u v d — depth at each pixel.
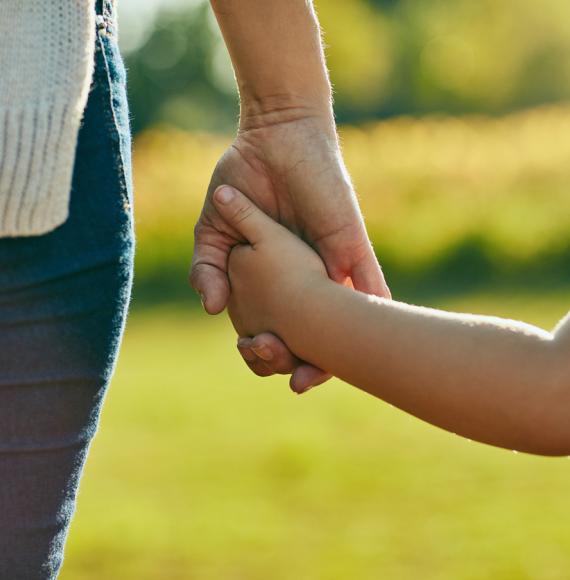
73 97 1.28
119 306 1.43
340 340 1.43
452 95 46.84
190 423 6.51
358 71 45.28
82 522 4.60
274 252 1.55
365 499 4.81
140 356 9.14
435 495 4.83
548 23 46.34
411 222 12.89
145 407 7.02
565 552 4.01
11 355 1.37
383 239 12.77
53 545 1.44
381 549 4.13
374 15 47.09
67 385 1.40
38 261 1.35
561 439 1.30
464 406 1.33
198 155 15.73
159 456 5.73
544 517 4.44
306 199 1.67
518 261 12.45
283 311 1.51
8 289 1.35
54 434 1.40
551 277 12.19
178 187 13.84
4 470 1.39
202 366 8.51
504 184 13.34
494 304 10.85
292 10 1.66
